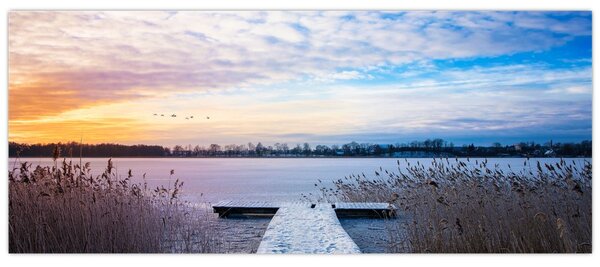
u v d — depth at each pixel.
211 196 17.14
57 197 7.53
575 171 8.47
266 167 52.78
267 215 11.98
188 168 47.91
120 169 37.88
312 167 51.88
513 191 8.48
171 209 9.91
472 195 8.79
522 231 7.23
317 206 11.79
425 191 10.26
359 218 11.49
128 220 7.57
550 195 8.25
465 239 7.22
